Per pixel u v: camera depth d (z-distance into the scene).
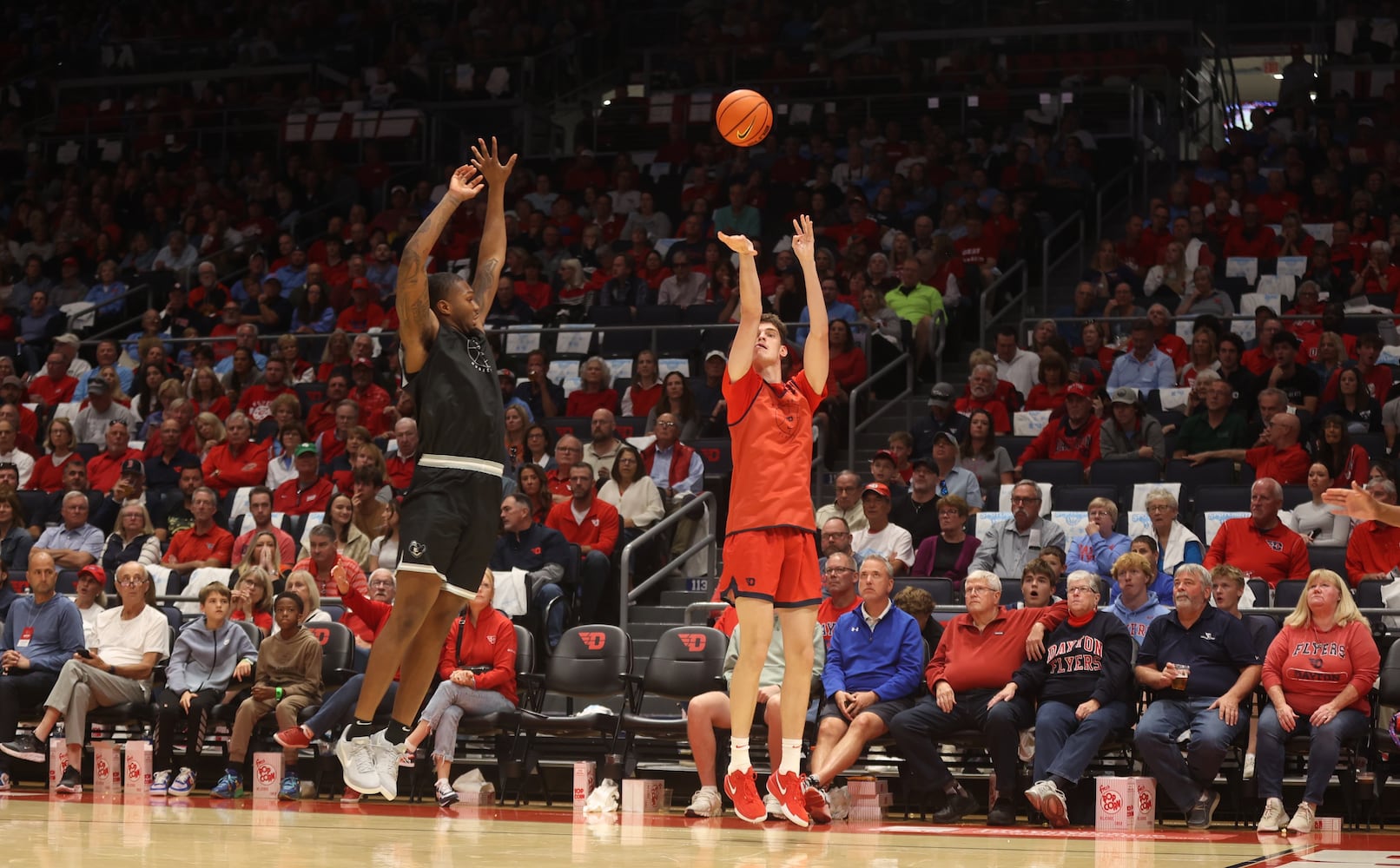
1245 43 23.56
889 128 20.92
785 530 6.60
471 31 25.39
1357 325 14.95
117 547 13.35
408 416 14.52
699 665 10.16
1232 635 8.99
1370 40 21.80
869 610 9.59
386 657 5.84
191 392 16.09
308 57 25.52
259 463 14.47
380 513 12.75
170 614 11.75
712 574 12.61
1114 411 12.95
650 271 18.34
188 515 13.70
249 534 12.95
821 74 23.28
